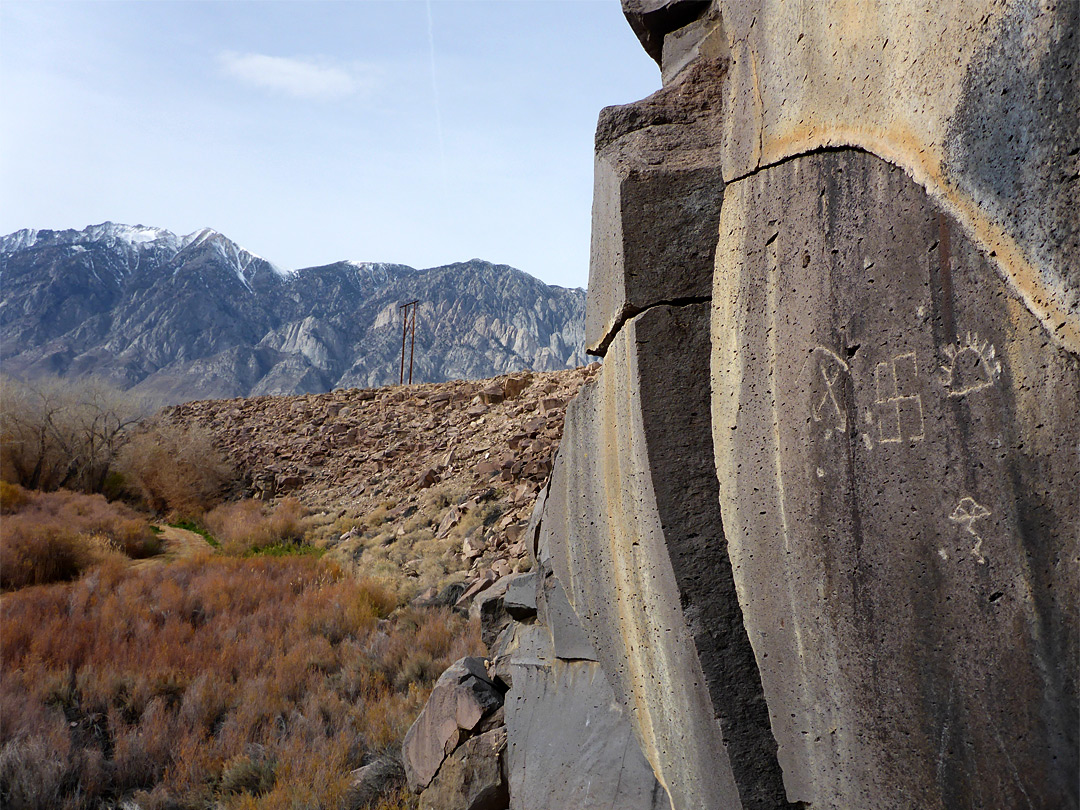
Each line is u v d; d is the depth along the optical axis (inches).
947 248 61.4
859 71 69.9
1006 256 55.3
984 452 58.3
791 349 81.7
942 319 62.0
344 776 209.8
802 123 80.1
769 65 87.7
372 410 992.9
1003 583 56.9
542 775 137.4
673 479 100.0
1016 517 55.7
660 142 114.3
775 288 85.3
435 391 1007.6
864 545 70.6
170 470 849.5
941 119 59.8
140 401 997.2
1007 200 54.2
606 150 119.6
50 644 327.3
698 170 107.3
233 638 341.7
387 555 526.3
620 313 109.3
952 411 61.2
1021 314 55.0
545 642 159.0
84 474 872.9
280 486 815.7
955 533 60.9
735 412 93.4
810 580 78.5
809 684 79.8
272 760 224.2
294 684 284.5
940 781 63.1
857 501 71.5
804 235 80.0
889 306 67.6
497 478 588.4
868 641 70.5
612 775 124.3
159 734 241.1
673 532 98.0
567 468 145.6
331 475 821.9
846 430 72.9
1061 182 49.9
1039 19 50.4
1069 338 50.8
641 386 103.4
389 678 291.4
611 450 119.8
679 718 101.4
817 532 77.1
